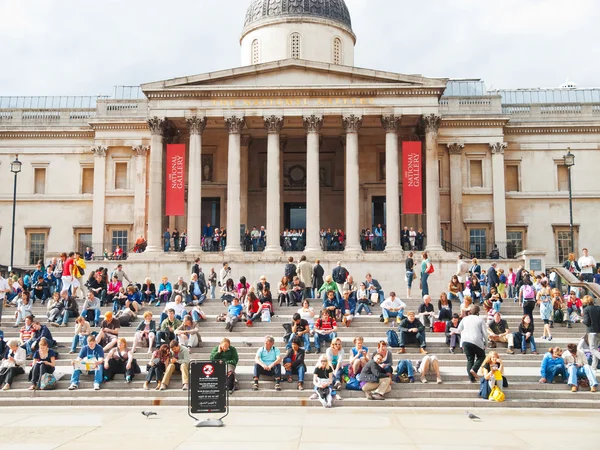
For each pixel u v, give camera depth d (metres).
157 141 45.34
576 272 37.12
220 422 17.59
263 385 22.17
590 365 23.97
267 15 52.88
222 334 29.05
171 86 45.31
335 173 51.81
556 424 17.95
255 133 50.47
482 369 21.45
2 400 21.09
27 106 61.12
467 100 53.97
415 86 45.00
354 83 45.44
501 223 52.31
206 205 51.91
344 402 20.92
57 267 38.38
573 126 54.12
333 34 52.81
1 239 55.06
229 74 45.50
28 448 14.89
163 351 22.25
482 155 53.28
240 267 43.53
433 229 44.19
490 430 17.05
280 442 15.50
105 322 25.34
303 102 45.28
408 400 20.97
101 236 53.22
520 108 55.31
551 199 54.03
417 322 26.28
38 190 55.75
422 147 47.44
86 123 55.72
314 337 26.44
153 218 44.91
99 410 20.16
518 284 35.47
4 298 34.03
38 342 24.22
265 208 51.72
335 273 35.50
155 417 18.89
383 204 51.34
